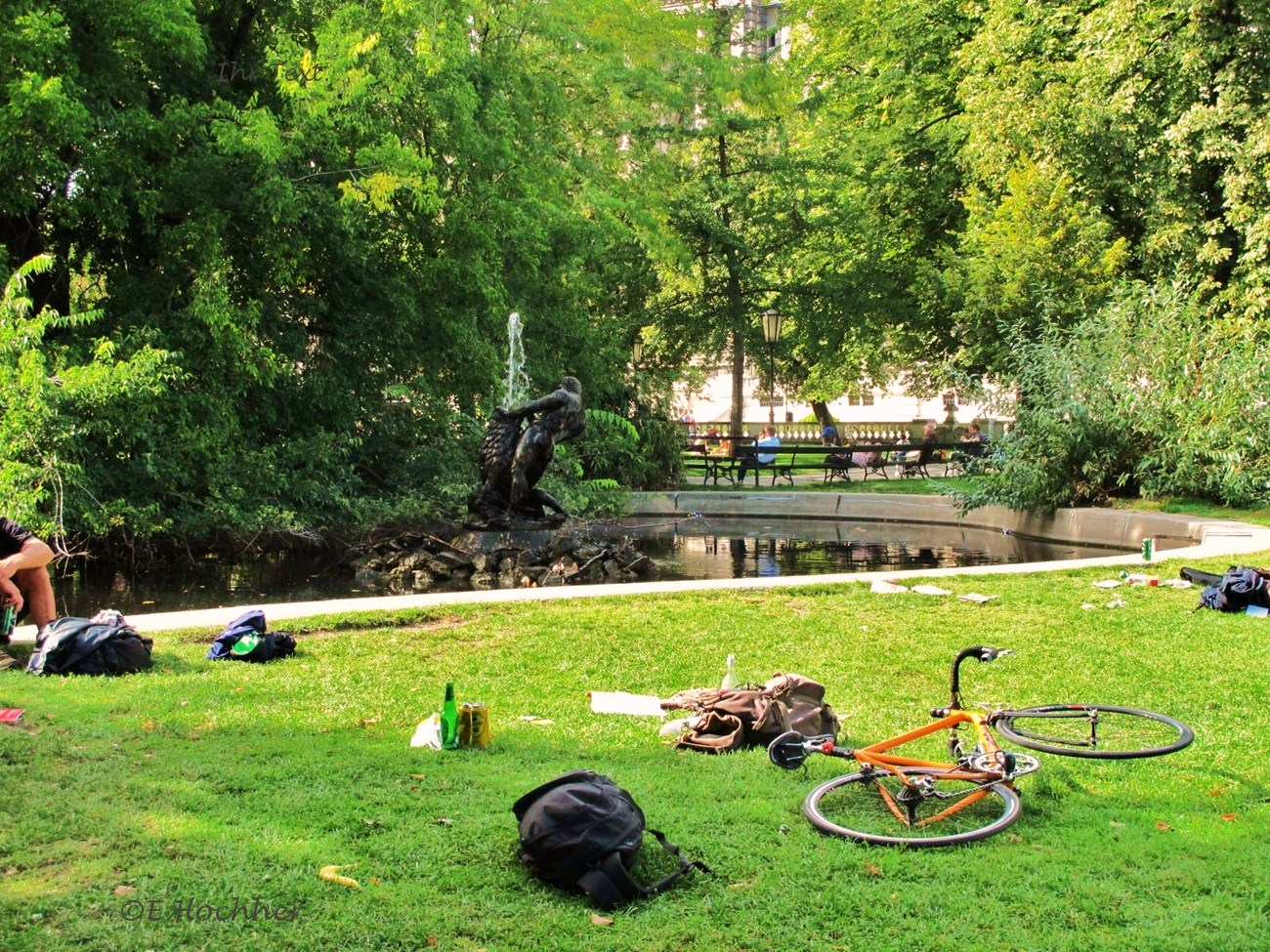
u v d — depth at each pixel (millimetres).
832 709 6473
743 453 24375
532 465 13695
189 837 4281
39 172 13578
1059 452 16797
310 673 7258
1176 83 20781
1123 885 4039
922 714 6461
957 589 10516
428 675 7289
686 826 4492
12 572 7449
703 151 32094
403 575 12930
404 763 5297
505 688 6984
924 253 30859
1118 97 21000
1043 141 22156
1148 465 16219
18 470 11562
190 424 14859
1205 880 4070
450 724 5609
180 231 15219
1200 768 5438
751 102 30906
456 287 19062
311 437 17359
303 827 4434
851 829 4520
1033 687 7027
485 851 4223
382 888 3885
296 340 17266
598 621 9008
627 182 29109
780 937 3586
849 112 32812
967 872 4090
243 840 4270
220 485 15047
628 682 7211
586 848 3863
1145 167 21500
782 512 20766
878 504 20188
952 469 25297
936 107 29859
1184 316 16797
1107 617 9180
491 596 10047
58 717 5871
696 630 8711
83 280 17109
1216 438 15727
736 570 13680
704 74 29812
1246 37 19422
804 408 55125
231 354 15289
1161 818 4750
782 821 4582
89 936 3471
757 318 30984
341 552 15148
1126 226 23547
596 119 28375
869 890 3920
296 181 16406
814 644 8258
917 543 16672
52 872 3953
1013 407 17812
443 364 19312
